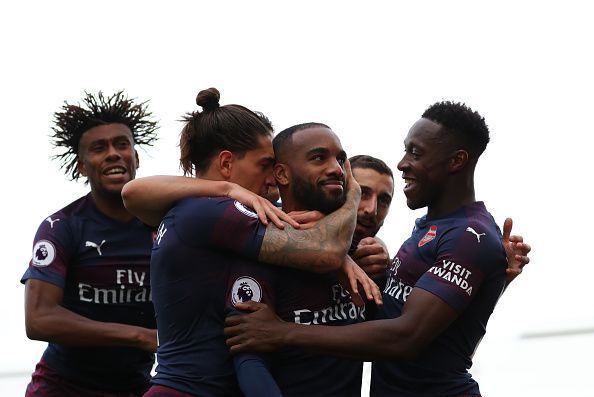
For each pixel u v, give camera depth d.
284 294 5.06
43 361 6.67
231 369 4.98
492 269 5.31
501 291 5.45
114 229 6.53
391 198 6.08
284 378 5.01
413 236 5.58
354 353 5.00
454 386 5.35
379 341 5.02
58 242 6.43
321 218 5.05
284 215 4.98
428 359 5.35
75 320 6.28
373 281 5.43
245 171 5.25
